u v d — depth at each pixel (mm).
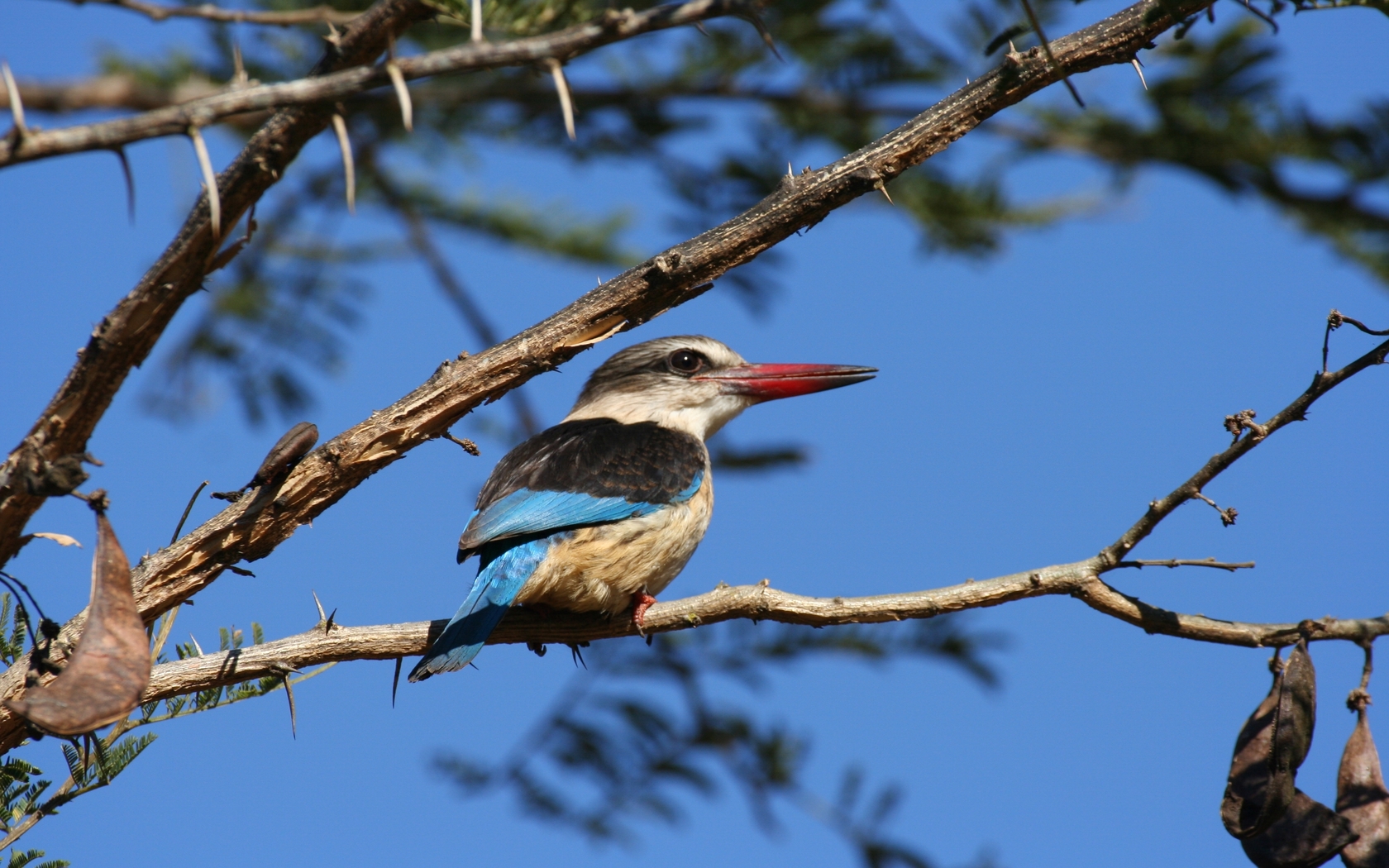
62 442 5535
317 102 4410
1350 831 6109
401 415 6770
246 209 5262
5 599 6723
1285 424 6531
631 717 10938
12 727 6379
